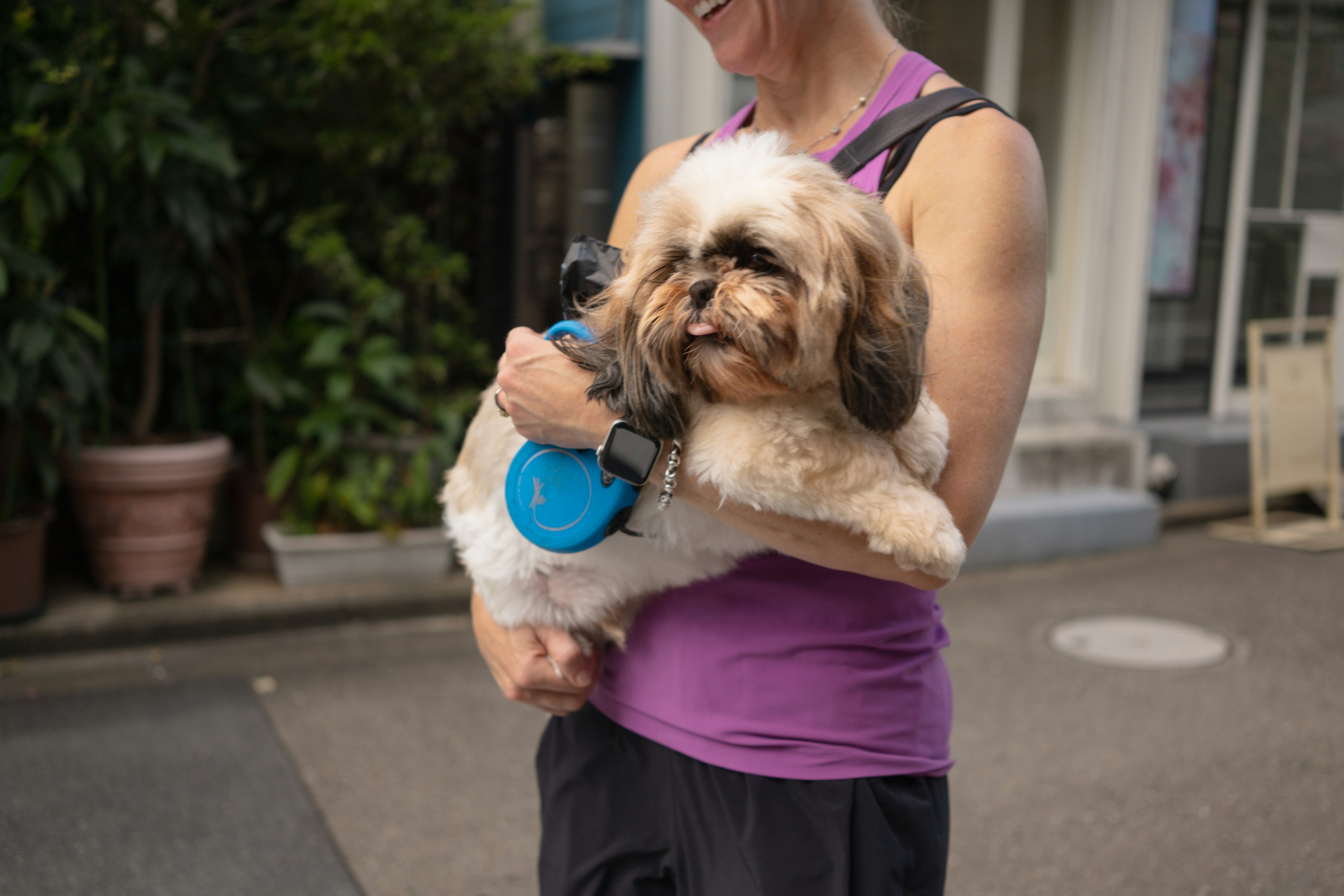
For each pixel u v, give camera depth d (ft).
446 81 16.79
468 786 11.43
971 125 4.05
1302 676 14.85
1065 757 12.34
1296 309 26.14
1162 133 23.52
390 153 16.72
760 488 3.61
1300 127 25.31
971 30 21.65
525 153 18.74
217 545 18.21
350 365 16.85
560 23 21.40
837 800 4.21
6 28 13.67
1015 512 20.25
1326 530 22.41
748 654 4.34
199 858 9.86
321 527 16.90
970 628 16.74
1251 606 17.80
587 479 4.07
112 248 15.44
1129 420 23.48
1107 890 9.71
